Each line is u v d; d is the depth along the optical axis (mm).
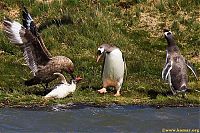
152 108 17297
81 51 22234
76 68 20734
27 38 18219
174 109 17203
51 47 22438
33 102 17688
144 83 19766
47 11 24562
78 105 17547
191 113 16672
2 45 22281
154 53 22344
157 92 18984
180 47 22828
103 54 18891
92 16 24297
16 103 17594
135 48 22516
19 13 24453
